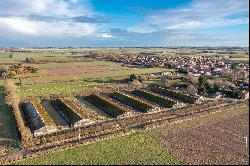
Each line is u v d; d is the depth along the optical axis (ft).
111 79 609.42
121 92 487.61
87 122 319.27
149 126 304.50
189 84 509.76
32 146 258.16
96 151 245.04
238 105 389.60
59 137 274.57
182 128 302.04
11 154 242.17
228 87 474.08
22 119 325.42
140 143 262.26
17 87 515.91
